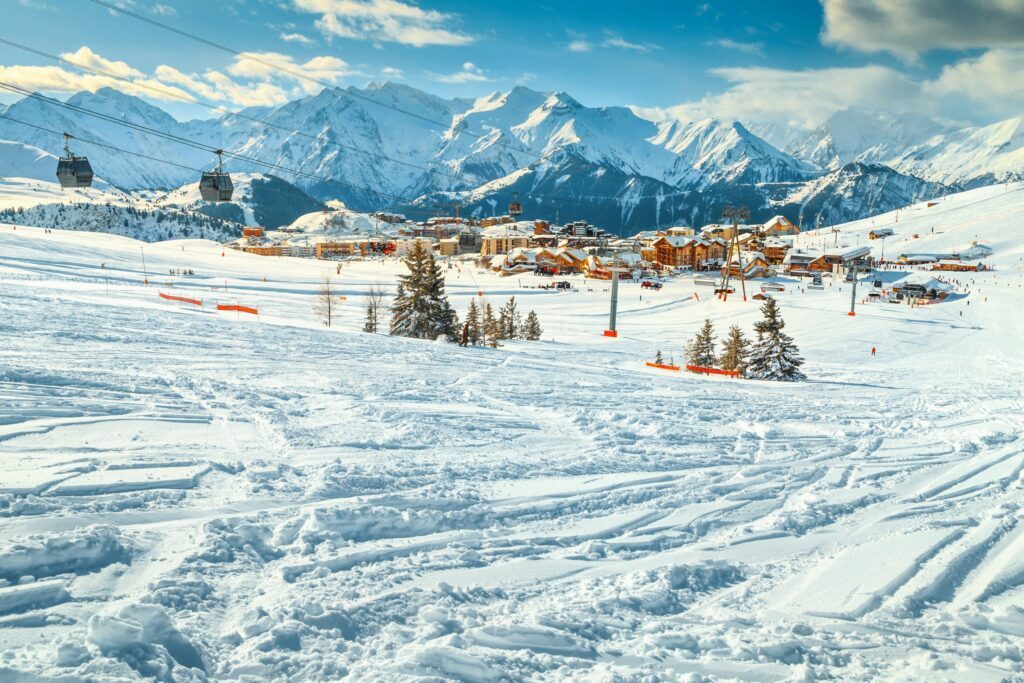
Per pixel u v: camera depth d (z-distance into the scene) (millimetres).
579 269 157125
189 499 7648
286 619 5352
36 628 4793
